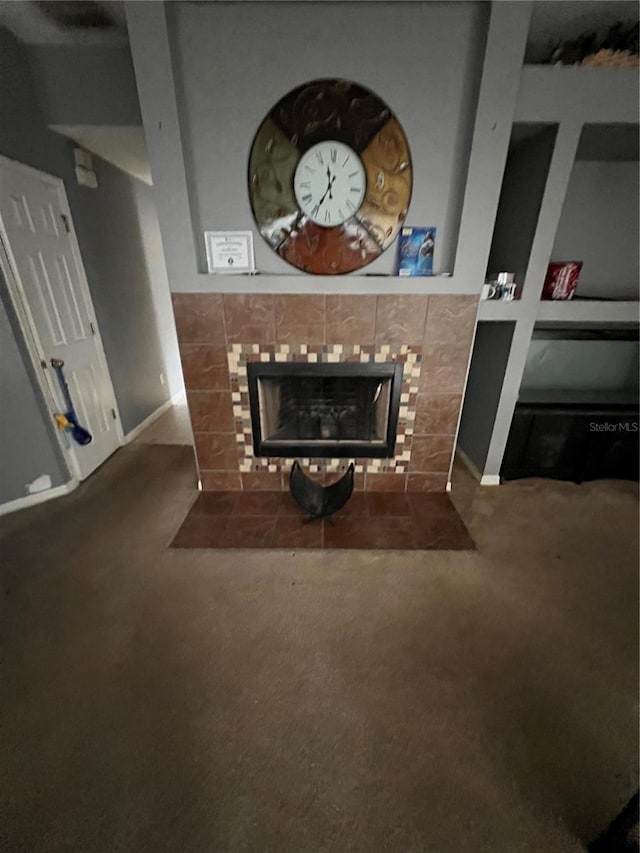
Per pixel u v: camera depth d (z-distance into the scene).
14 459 2.11
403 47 1.52
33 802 0.98
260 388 2.08
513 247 2.08
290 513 2.12
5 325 1.93
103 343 2.76
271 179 1.71
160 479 2.49
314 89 1.58
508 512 2.16
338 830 0.93
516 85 1.53
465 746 1.09
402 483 2.30
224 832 0.92
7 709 1.19
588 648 1.39
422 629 1.46
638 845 0.79
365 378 2.09
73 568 1.74
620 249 2.31
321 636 1.42
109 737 1.11
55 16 1.69
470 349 1.97
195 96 1.59
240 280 1.84
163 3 1.42
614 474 2.46
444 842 0.91
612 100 1.62
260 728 1.14
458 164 1.70
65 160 2.32
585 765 1.06
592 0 1.46
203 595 1.60
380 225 1.79
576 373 2.33
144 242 3.44
